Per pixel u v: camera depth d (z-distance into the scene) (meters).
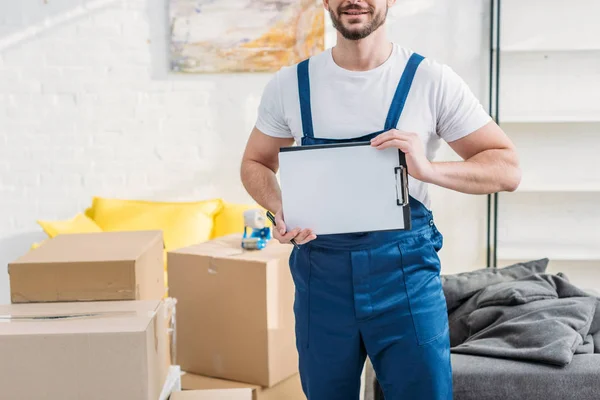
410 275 1.74
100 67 4.05
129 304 1.92
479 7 3.92
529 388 1.97
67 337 1.67
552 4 3.89
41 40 4.04
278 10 3.91
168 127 4.07
